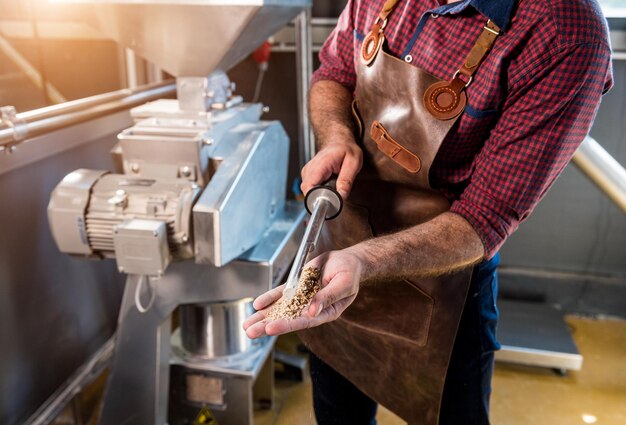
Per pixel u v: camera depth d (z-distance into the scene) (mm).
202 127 1462
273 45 2357
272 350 1864
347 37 1166
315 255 1230
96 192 1389
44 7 2275
